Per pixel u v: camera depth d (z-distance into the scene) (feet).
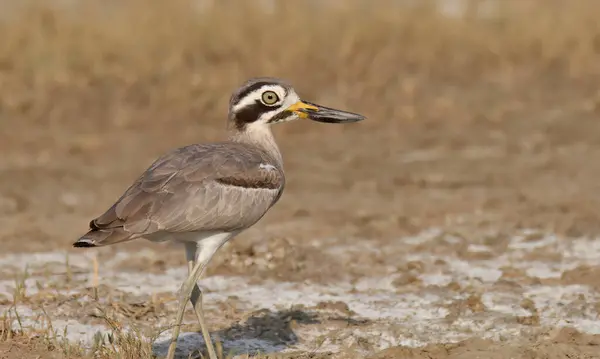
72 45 72.38
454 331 33.63
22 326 33.32
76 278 39.40
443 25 78.79
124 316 34.65
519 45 77.15
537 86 71.92
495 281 38.91
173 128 64.75
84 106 67.10
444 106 68.13
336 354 31.45
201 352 31.83
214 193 28.60
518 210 48.78
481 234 45.32
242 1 80.79
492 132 63.57
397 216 47.91
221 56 73.97
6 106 66.13
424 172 56.18
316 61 73.92
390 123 66.13
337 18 79.25
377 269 40.60
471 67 75.25
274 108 32.01
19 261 41.81
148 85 69.67
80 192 53.01
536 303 36.27
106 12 79.87
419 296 37.40
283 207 50.03
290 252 41.29
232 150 30.07
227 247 41.65
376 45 76.64
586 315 34.94
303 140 63.21
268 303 36.63
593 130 63.00
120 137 63.00
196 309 29.89
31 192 52.85
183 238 28.86
